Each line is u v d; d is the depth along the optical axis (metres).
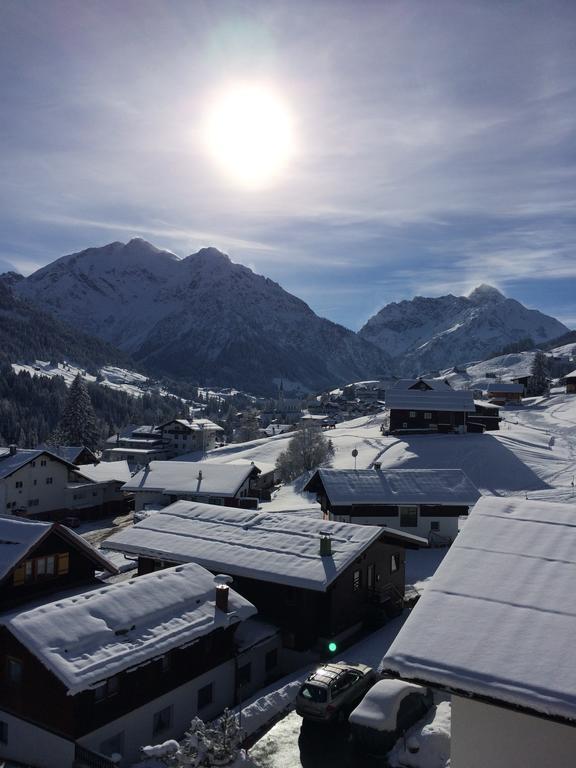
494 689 9.97
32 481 70.88
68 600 21.55
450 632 11.28
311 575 25.91
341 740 18.77
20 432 193.62
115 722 19.67
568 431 104.75
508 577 12.62
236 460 111.81
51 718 19.16
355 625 28.81
